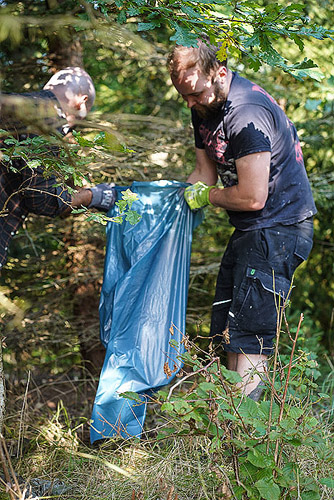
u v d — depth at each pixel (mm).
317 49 3430
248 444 1775
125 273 2582
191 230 2682
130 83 4082
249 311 2441
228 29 1883
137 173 3477
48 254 3504
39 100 1516
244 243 2449
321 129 3938
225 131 2365
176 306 2590
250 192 2299
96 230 3416
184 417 1693
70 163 1652
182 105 4113
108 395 2418
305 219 2459
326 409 2887
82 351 3553
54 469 2342
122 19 1796
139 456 2318
